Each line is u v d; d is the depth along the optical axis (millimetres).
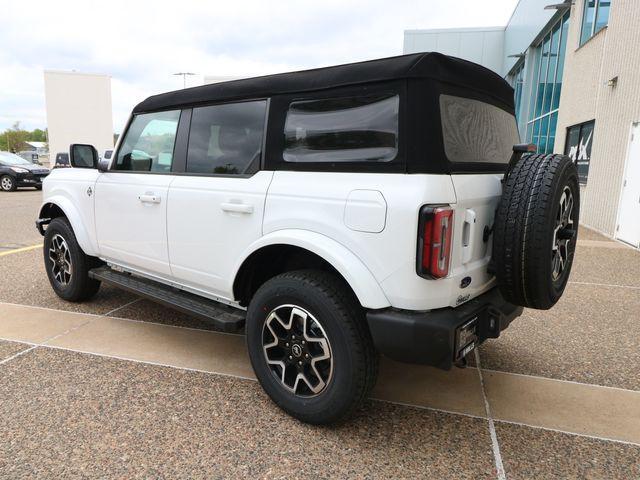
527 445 2480
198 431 2549
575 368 3377
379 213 2215
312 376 2572
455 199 2230
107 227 3879
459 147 2447
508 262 2371
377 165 2299
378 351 2439
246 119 2896
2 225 9820
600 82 9695
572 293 5215
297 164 2619
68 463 2279
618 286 5500
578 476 2252
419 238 2137
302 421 2611
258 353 2732
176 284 3484
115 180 3750
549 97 14695
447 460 2354
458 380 3178
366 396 2426
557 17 13539
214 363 3348
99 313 4324
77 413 2697
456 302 2357
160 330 3938
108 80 41969
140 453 2361
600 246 8000
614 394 3012
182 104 3299
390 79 2279
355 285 2266
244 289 2986
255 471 2248
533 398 2951
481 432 2588
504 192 2418
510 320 2881
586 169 10805
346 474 2240
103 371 3201
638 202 7762
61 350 3520
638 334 4020
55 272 4602
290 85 2670
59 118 40719
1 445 2406
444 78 2338
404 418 2713
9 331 3875
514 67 19078
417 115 2201
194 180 3123
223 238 2934
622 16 8672
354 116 2408
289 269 2984
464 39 21797
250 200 2750
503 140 3061
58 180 4441
